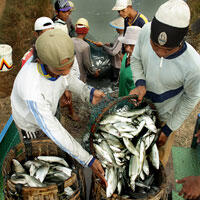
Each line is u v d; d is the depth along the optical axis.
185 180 1.55
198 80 1.86
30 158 2.36
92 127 1.97
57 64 1.50
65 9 3.83
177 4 1.52
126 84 2.70
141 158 2.02
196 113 3.87
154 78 2.02
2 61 3.93
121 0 3.56
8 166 2.11
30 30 5.21
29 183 2.00
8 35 5.03
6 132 2.91
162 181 1.97
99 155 2.00
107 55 4.78
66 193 2.04
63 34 1.54
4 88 4.45
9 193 1.89
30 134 2.27
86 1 7.18
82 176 2.12
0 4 5.23
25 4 5.41
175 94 2.11
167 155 2.56
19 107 2.01
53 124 1.71
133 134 2.08
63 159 2.32
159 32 1.58
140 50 2.06
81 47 3.78
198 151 3.07
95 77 4.58
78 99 4.17
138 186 2.01
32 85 1.68
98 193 2.01
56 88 1.82
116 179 1.94
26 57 2.80
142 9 6.61
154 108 2.17
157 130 2.24
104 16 6.47
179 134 3.52
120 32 4.14
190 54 1.79
